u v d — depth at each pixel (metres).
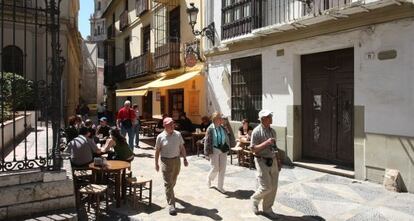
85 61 49.34
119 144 7.68
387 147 7.45
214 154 7.45
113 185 7.07
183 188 7.75
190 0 15.27
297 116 9.98
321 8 9.04
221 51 12.89
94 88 49.38
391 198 6.71
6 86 5.44
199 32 13.64
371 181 7.82
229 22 12.43
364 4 7.18
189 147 13.42
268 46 10.73
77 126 10.85
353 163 8.70
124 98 26.91
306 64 9.95
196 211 6.25
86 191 5.75
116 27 28.36
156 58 17.58
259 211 6.08
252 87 11.67
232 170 9.45
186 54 15.12
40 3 12.81
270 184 5.85
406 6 6.97
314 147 9.79
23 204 4.91
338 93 9.03
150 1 20.12
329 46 8.77
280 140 10.31
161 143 6.26
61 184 5.20
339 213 6.01
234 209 6.33
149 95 20.84
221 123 7.56
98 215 5.74
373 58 7.71
